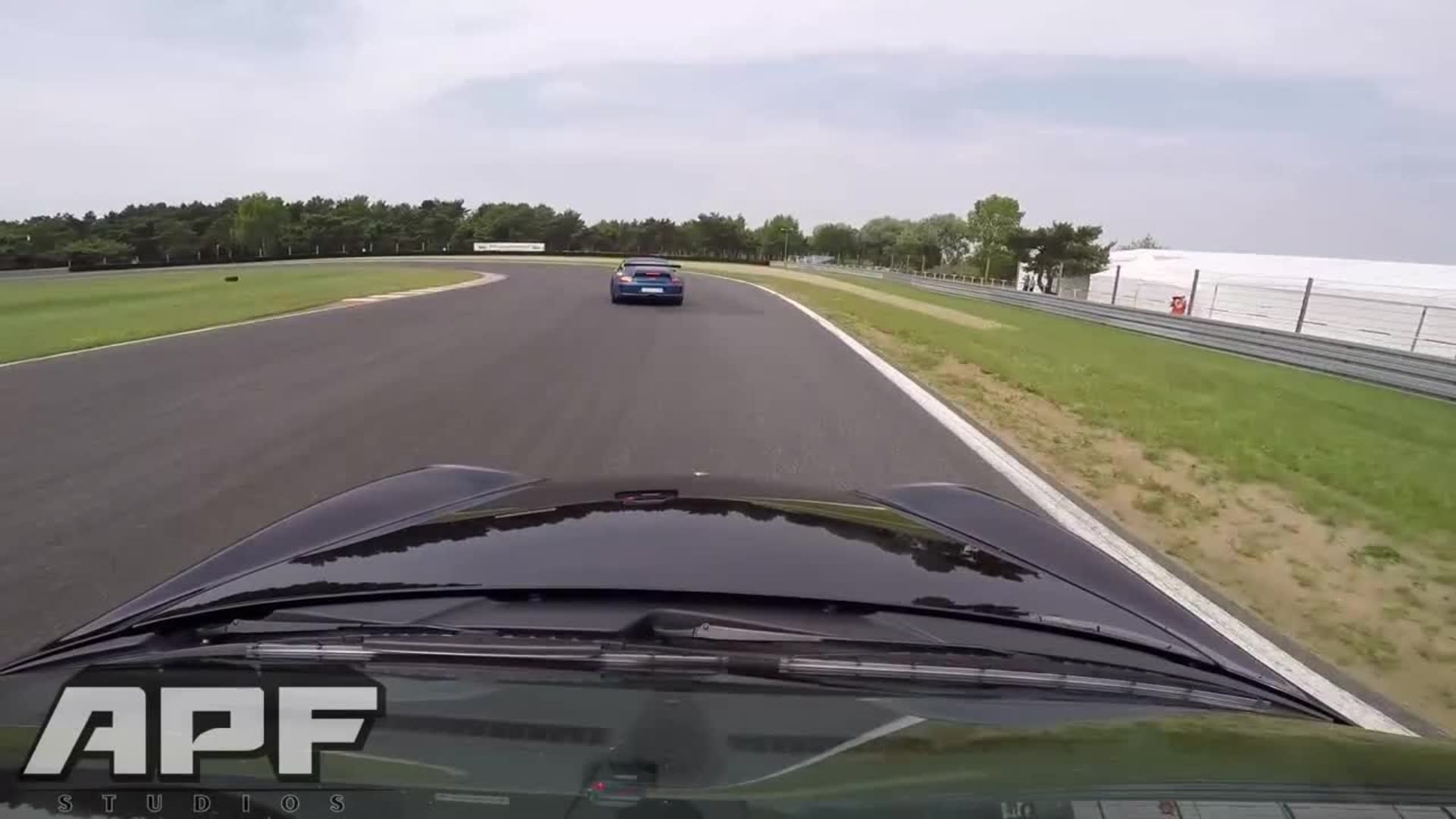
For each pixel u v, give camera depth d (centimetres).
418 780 128
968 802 122
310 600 175
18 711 149
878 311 2348
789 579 186
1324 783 128
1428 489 663
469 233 10525
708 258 9156
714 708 142
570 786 126
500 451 666
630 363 1170
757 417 827
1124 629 186
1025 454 721
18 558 425
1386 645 383
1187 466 702
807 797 122
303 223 9962
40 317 1645
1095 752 136
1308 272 3428
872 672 153
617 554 196
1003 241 7881
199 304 1992
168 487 554
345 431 721
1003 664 160
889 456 690
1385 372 1343
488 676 150
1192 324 1880
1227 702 165
